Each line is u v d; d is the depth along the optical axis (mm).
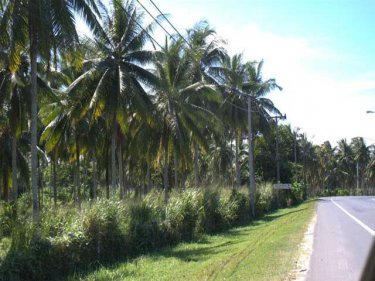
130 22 26688
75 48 18609
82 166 58562
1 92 26406
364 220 22891
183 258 16234
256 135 54812
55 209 19047
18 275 13523
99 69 25891
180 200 23594
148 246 19453
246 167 62875
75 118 27672
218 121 34500
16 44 17844
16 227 15055
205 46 40469
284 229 20844
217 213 26688
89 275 14156
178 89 32656
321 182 112375
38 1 17188
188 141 33062
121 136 35375
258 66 50625
